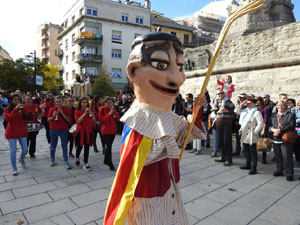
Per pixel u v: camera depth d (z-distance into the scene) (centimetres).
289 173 464
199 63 1325
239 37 1088
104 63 2858
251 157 534
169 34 169
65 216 315
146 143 158
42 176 475
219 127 582
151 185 159
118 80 3061
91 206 345
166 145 160
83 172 503
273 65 934
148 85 167
